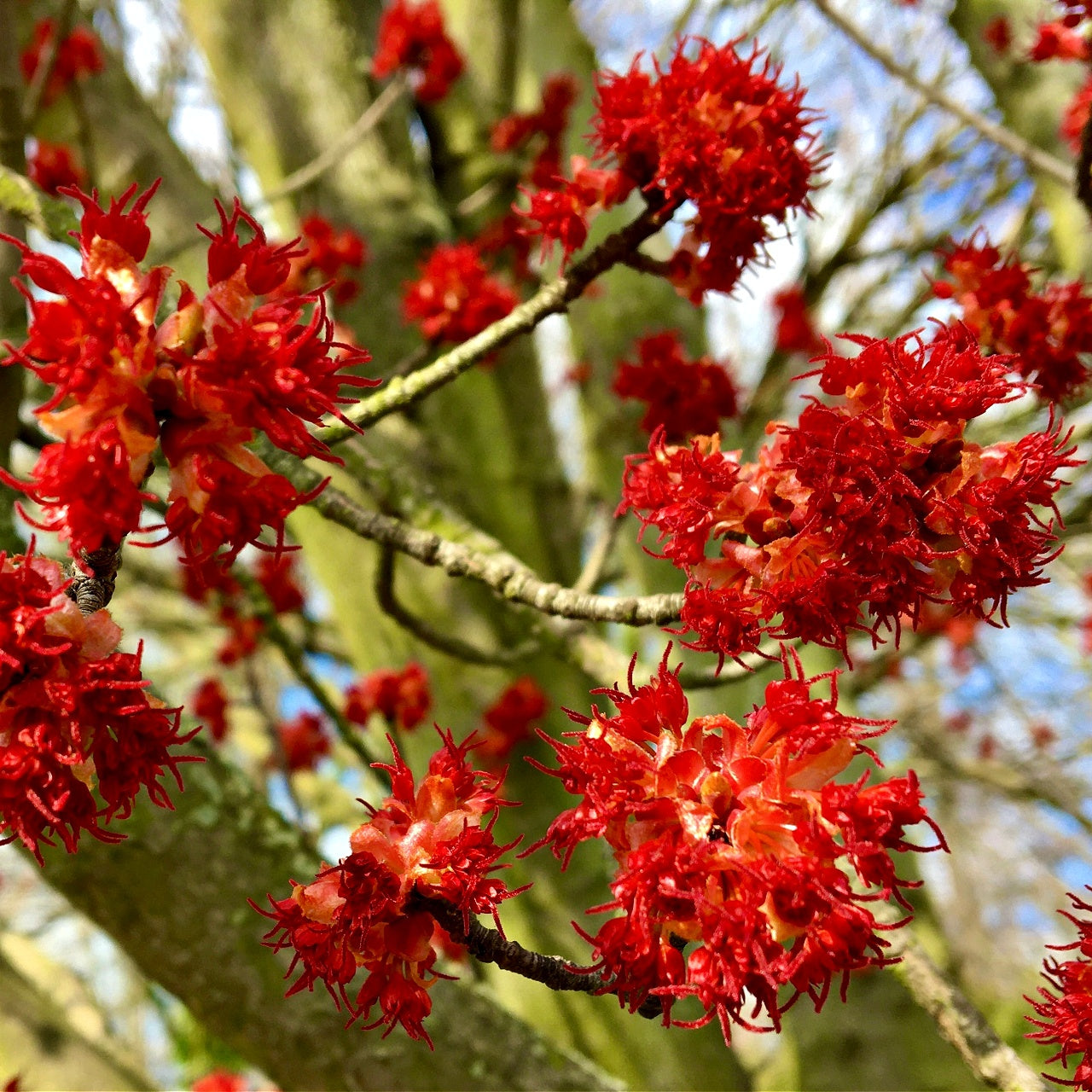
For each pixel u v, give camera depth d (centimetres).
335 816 625
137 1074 379
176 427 106
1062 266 441
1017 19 416
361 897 118
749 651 138
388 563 258
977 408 125
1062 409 227
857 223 692
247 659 463
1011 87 417
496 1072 259
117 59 451
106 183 407
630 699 120
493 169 515
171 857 239
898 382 125
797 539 130
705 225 187
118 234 108
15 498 246
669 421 265
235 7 473
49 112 411
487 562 207
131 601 786
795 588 129
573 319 540
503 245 462
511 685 435
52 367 102
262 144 479
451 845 119
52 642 106
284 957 243
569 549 502
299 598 479
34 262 102
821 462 126
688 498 142
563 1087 264
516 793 425
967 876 1022
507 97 526
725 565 137
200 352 106
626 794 112
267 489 108
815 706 113
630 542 498
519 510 478
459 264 303
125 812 113
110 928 241
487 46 525
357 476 254
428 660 440
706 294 205
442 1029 259
